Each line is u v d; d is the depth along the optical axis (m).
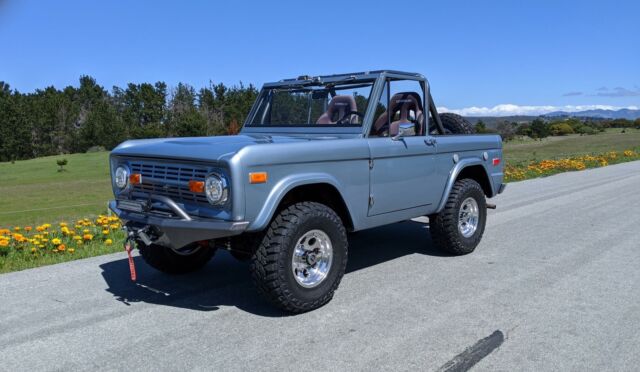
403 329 4.30
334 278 4.80
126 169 5.09
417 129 5.99
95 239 7.69
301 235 4.53
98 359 3.84
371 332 4.25
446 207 6.30
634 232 7.86
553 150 38.06
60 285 5.52
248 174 4.19
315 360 3.79
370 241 7.42
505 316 4.57
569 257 6.48
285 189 4.40
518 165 20.77
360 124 5.34
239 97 86.25
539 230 8.12
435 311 4.70
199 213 4.42
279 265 4.42
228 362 3.77
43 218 14.87
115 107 93.56
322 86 5.86
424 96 6.04
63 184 32.50
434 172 6.01
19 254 6.77
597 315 4.58
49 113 84.44
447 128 7.11
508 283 5.46
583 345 4.00
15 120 78.69
